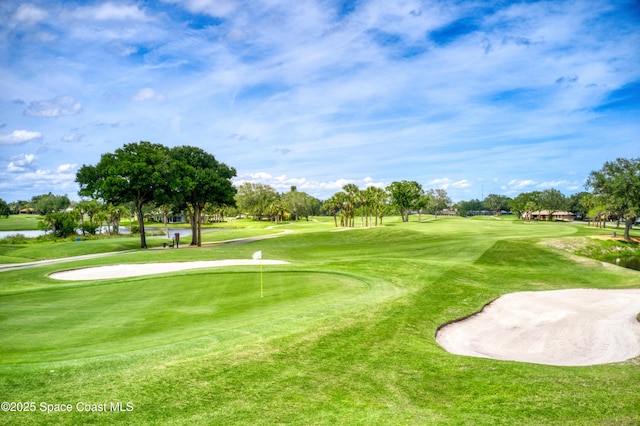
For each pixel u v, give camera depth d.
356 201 108.75
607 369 10.45
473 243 47.25
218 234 81.56
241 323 13.19
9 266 34.97
